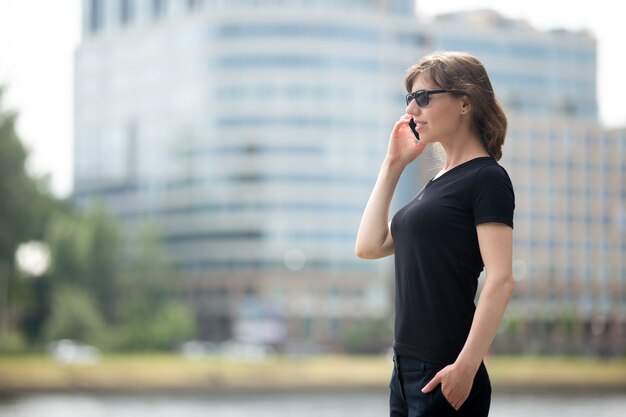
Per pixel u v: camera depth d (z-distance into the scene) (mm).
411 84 4516
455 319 4211
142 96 158750
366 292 145000
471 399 4215
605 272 155500
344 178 144750
